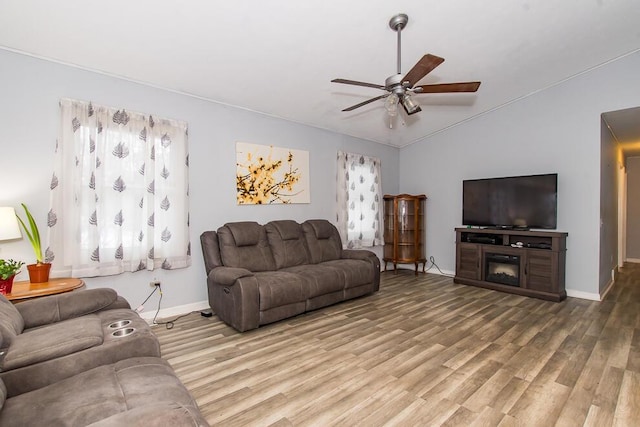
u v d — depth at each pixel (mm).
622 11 2912
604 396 1926
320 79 3486
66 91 2789
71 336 1517
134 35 2498
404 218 5598
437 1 2523
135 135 3105
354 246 5266
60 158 2723
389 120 4855
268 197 4219
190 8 2277
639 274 5461
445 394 1960
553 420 1712
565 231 4223
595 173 3988
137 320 1944
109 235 2955
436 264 5672
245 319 2879
